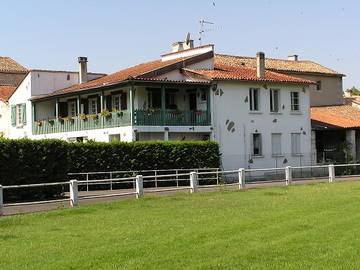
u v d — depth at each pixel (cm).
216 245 1325
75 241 1427
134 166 3503
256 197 2459
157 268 1110
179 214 1912
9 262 1205
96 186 3394
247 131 4269
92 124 4194
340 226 1565
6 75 6481
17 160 2566
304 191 2705
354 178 3784
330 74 5903
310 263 1136
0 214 1961
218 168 3675
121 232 1547
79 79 5075
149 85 3894
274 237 1418
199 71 4203
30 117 4931
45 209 2184
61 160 2714
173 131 3928
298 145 4591
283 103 4512
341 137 4903
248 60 5503
